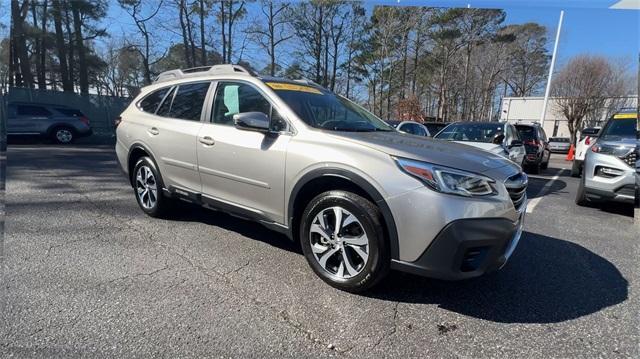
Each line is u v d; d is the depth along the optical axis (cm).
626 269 345
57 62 2517
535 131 1139
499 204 250
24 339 211
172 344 213
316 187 292
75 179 684
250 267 315
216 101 369
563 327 245
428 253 243
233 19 2555
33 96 1762
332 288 283
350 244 270
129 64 2672
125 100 1984
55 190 584
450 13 3312
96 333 219
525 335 235
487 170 259
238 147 328
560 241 426
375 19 3166
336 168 269
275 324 236
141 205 453
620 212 579
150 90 456
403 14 3167
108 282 281
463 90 3981
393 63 3291
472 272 245
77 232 388
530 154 1095
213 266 315
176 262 321
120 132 468
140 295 263
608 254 385
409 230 245
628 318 258
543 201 662
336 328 235
